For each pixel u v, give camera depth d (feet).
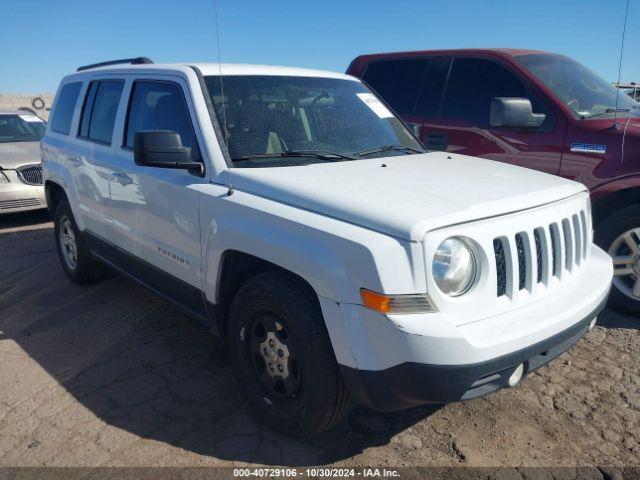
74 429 10.61
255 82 12.82
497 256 8.86
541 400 11.24
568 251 10.21
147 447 10.05
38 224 27.76
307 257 8.78
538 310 9.04
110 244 15.03
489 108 17.67
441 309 8.14
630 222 14.32
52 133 18.71
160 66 13.61
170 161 11.00
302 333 9.16
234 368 10.98
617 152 14.70
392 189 9.55
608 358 12.77
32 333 14.83
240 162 11.18
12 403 11.53
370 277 8.07
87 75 17.02
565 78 17.30
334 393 9.20
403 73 20.31
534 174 11.62
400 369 8.05
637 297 14.49
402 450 9.86
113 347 13.87
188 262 11.69
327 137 12.67
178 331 14.61
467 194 9.41
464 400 8.32
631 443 9.94
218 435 10.36
